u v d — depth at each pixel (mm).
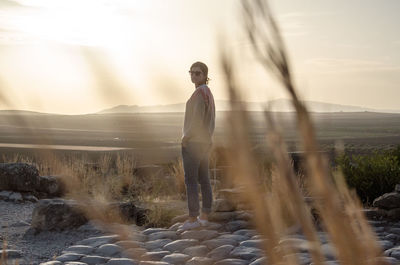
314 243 473
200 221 6766
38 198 10156
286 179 443
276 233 462
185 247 6078
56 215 7059
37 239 6840
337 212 444
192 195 6707
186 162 6445
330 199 442
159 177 9789
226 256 5723
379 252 479
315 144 425
